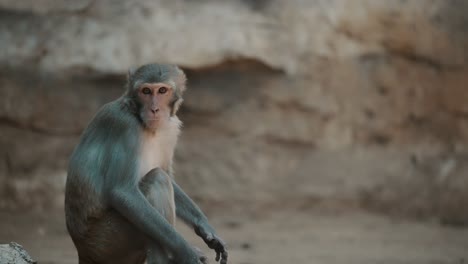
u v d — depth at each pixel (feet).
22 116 84.53
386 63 93.86
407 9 93.40
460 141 94.38
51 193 83.97
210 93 89.71
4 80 84.12
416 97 94.53
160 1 87.81
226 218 84.43
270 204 88.63
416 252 69.77
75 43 84.53
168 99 45.32
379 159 92.53
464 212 88.07
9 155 83.97
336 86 92.43
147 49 84.84
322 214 87.92
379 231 80.64
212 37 86.48
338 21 91.40
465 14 94.79
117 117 44.57
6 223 76.48
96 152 44.37
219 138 90.27
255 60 87.61
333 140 92.58
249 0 90.84
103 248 44.88
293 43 90.17
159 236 42.63
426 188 90.74
